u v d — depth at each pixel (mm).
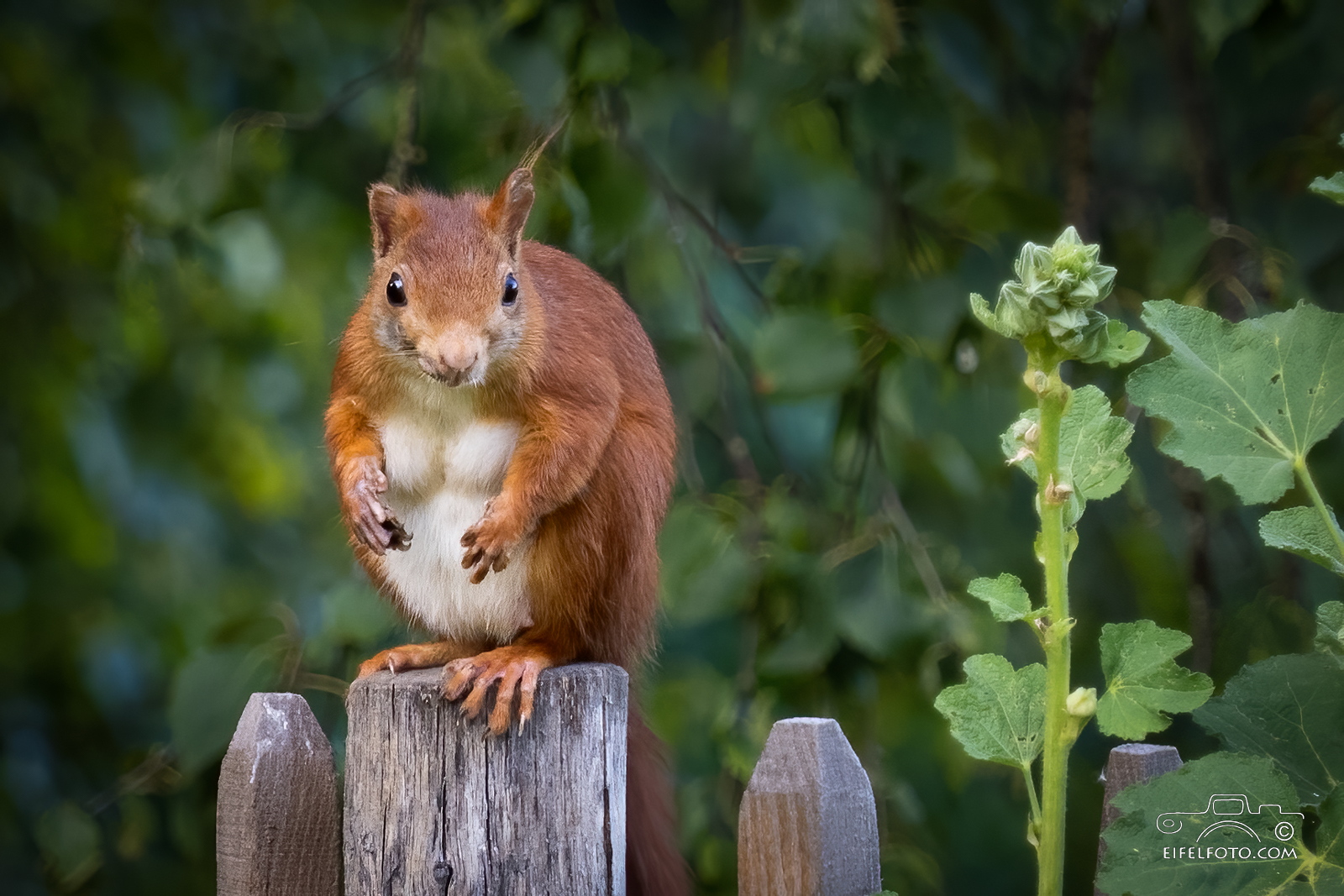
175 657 10062
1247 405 3859
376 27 9586
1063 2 8102
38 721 9547
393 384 5539
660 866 5633
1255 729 3877
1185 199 9328
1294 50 7586
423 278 5293
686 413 8375
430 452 5637
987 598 3678
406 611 5824
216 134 8055
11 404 9891
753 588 7355
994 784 9133
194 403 10453
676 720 8359
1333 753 3814
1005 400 7363
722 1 8695
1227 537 8969
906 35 7359
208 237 8336
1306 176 7906
